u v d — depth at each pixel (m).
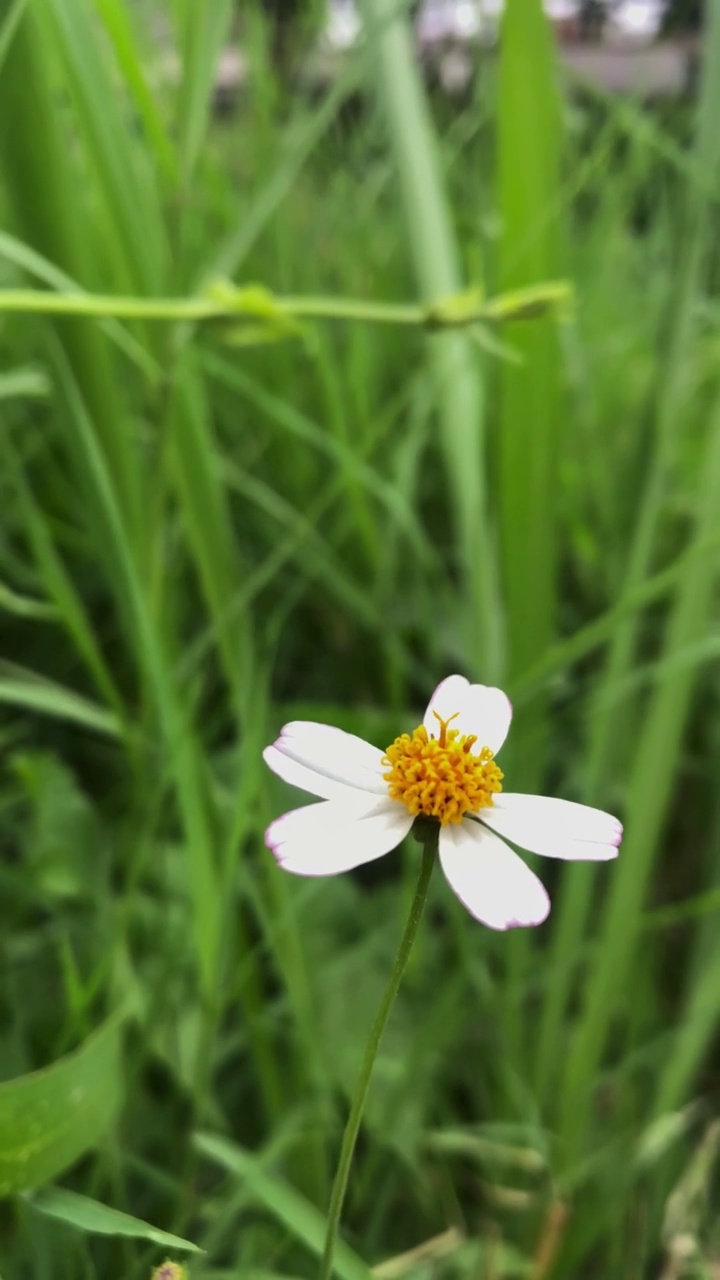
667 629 0.29
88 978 0.26
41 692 0.25
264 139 0.41
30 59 0.24
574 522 0.38
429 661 0.38
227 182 0.42
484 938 0.27
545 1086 0.26
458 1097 0.29
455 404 0.32
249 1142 0.26
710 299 0.39
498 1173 0.26
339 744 0.18
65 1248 0.21
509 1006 0.26
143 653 0.24
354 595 0.32
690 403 0.39
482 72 0.42
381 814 0.17
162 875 0.26
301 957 0.25
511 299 0.24
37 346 0.36
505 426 0.27
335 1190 0.16
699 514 0.29
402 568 0.39
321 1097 0.24
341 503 0.39
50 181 0.24
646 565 0.29
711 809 0.35
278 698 0.38
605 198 0.44
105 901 0.26
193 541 0.25
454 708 0.19
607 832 0.17
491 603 0.30
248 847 0.28
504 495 0.27
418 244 0.33
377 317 0.24
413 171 0.33
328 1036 0.26
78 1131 0.18
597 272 0.43
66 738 0.35
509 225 0.28
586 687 0.36
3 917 0.27
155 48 0.36
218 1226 0.22
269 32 0.46
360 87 0.43
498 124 0.27
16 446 0.37
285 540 0.35
